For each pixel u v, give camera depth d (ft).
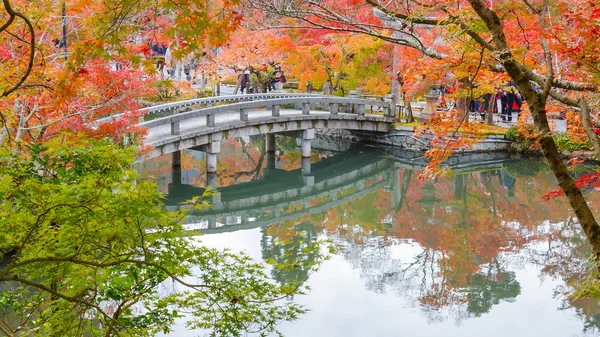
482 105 88.12
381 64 91.61
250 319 27.99
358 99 86.07
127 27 20.07
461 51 31.86
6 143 31.04
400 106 90.68
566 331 36.17
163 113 95.86
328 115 83.30
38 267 21.11
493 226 57.31
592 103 30.76
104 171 20.17
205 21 18.75
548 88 19.98
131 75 46.75
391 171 80.23
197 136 70.54
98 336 23.59
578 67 23.88
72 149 20.57
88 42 19.10
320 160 86.79
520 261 47.83
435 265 47.65
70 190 18.26
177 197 67.31
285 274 43.96
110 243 21.02
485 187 70.95
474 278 44.73
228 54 89.25
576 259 47.70
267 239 54.29
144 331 24.26
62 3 36.29
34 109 38.09
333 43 86.89
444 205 65.16
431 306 39.91
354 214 63.52
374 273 45.52
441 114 37.60
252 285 27.48
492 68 27.78
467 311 39.11
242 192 71.31
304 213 64.03
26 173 20.15
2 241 18.03
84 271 22.54
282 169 82.28
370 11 52.70
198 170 79.61
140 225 20.97
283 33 94.43
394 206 66.08
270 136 85.66
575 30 24.17
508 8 23.76
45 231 19.92
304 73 88.48
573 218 58.75
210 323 28.53
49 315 23.22
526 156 81.61
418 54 68.54
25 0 35.42
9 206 18.24
